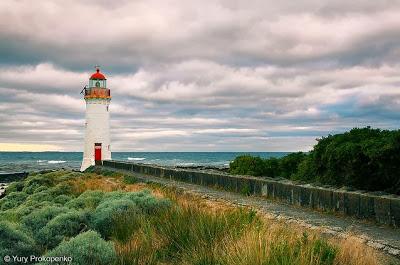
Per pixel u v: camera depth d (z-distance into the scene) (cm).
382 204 1142
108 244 768
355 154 1762
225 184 2123
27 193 2758
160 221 989
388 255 838
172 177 2931
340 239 948
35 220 1105
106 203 1225
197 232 861
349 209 1270
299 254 682
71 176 3547
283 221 1184
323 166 2053
